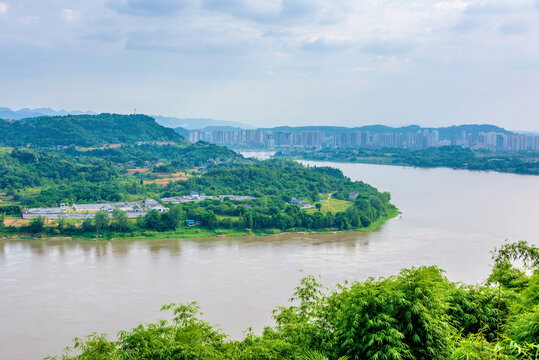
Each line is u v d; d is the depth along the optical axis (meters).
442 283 48.59
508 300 45.91
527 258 59.91
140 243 175.50
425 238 174.38
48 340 88.81
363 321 38.28
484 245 161.75
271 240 180.25
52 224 193.25
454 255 148.50
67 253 157.12
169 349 42.53
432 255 148.62
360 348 37.62
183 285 118.44
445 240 170.38
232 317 96.56
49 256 152.38
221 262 142.38
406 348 37.16
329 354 40.97
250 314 98.25
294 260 144.25
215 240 181.38
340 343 40.12
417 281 40.09
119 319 97.56
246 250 160.75
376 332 37.03
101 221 189.25
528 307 42.19
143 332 45.28
